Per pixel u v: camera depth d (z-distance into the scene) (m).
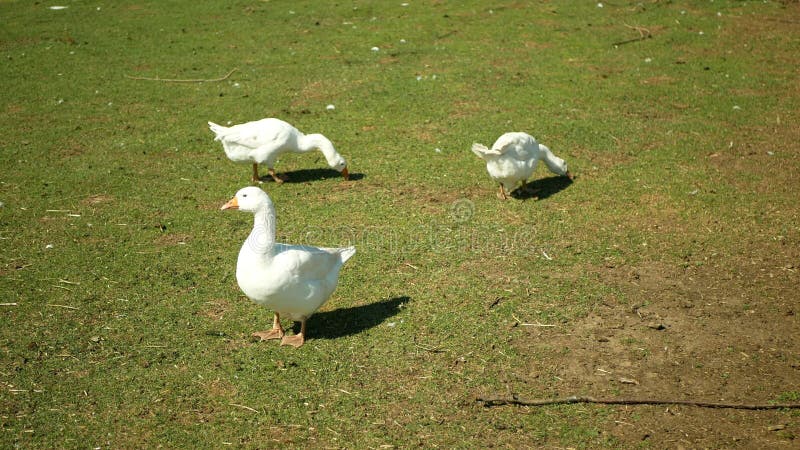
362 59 9.93
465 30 11.12
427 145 7.41
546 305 5.54
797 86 8.64
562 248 6.03
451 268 5.86
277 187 6.83
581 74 9.19
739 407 4.89
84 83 9.20
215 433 4.79
